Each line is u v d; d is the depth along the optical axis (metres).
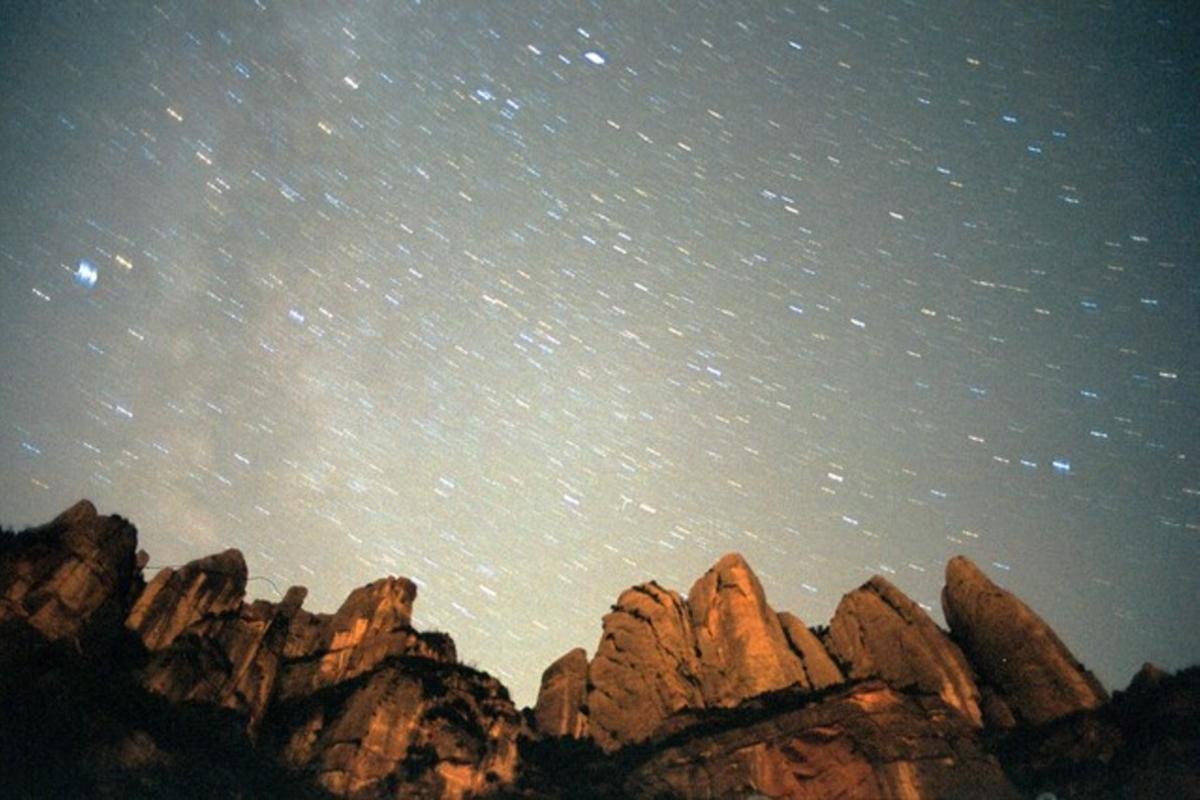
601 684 59.16
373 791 47.09
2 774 40.25
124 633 51.50
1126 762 46.34
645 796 46.81
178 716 47.91
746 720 51.12
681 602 65.06
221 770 45.53
